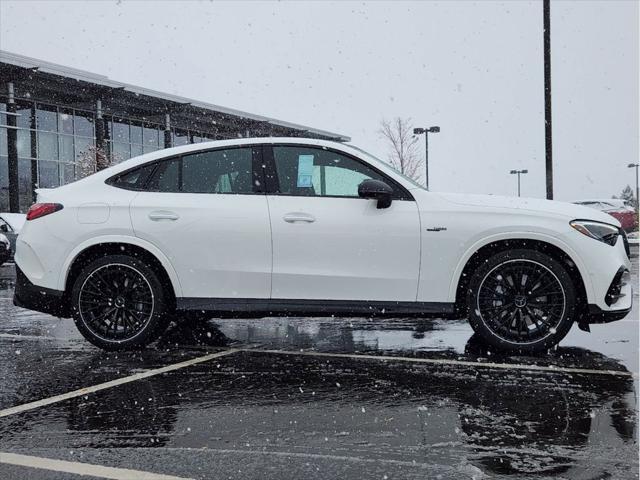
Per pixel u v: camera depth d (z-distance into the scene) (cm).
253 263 499
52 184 2977
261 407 357
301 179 512
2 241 1464
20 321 692
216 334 591
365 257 491
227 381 416
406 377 421
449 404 359
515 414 339
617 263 477
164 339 568
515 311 484
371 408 353
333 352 507
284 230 497
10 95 2633
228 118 3400
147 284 510
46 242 516
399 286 490
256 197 509
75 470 268
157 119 3350
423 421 329
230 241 501
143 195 520
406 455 281
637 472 260
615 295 479
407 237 488
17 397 382
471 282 484
